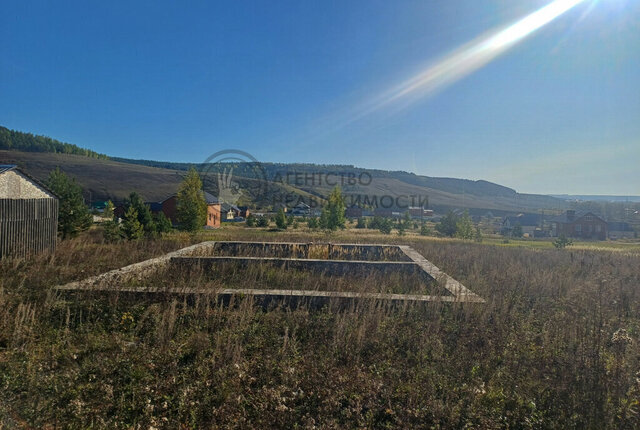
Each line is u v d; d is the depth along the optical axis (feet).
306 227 109.50
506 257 35.88
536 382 10.96
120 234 44.98
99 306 15.89
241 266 26.58
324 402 9.60
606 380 10.77
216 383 10.30
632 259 37.01
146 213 56.13
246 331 13.98
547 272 26.76
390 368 11.60
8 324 13.41
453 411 9.32
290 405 9.56
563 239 63.05
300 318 15.11
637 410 9.51
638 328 15.84
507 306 17.20
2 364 11.05
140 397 9.57
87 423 8.64
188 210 63.31
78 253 30.99
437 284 21.11
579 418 9.29
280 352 12.22
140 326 14.23
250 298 16.57
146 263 23.40
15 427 8.32
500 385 10.82
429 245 46.37
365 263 26.73
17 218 28.63
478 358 12.52
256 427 8.74
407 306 16.88
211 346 12.68
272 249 37.04
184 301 16.80
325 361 11.82
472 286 22.04
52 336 13.28
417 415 9.23
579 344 13.20
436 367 11.76
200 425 8.75
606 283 23.89
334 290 20.08
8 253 27.66
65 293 16.89
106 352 12.17
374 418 9.20
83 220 45.62
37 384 9.93
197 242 41.73
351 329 14.17
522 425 9.14
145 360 11.48
